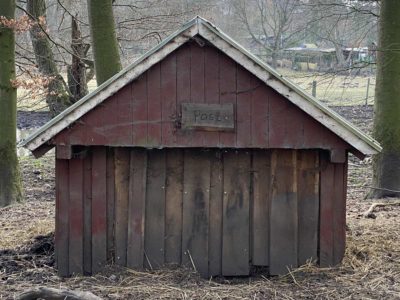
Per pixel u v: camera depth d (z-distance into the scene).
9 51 12.48
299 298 6.34
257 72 6.61
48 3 21.52
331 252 7.21
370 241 8.49
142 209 7.11
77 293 5.80
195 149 7.12
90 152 7.10
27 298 5.84
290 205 7.15
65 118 6.68
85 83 18.72
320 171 7.15
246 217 7.17
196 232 7.17
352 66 12.99
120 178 7.12
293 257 7.17
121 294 6.39
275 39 30.16
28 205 12.62
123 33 18.59
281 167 7.13
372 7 14.02
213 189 7.16
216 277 7.21
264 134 6.81
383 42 12.11
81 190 7.11
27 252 8.18
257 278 7.18
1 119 12.73
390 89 12.30
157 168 7.12
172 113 6.80
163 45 6.59
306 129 6.80
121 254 7.16
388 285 6.75
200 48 6.73
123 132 6.80
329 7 13.91
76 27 17.81
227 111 6.76
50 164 18.16
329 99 27.58
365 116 24.20
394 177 12.44
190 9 19.59
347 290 6.55
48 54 18.30
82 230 7.15
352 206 11.54
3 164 12.79
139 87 6.77
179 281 6.88
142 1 19.42
